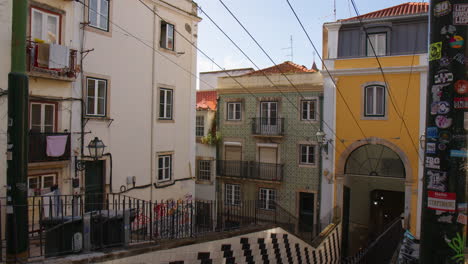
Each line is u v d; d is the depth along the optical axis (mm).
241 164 20969
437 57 3389
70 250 5680
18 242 5031
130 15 12734
